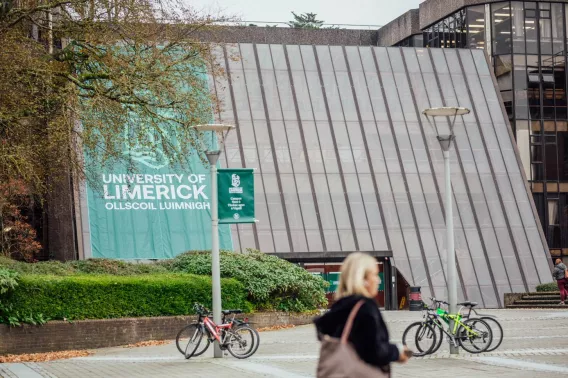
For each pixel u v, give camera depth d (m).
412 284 50.91
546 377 17.22
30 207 39.62
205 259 35.50
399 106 58.31
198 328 23.20
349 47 60.62
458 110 22.88
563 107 66.06
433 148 56.88
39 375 19.45
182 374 19.25
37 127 26.89
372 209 53.38
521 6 66.31
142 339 28.92
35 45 27.12
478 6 67.50
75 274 30.38
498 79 66.06
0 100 25.55
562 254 65.31
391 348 7.19
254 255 37.69
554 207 65.44
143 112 27.33
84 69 28.06
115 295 28.64
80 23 26.77
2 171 26.53
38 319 26.12
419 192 54.69
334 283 52.22
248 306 34.06
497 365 19.56
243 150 53.66
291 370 19.64
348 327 7.12
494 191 55.84
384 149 56.09
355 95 58.12
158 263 36.25
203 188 50.62
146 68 26.72
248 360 22.16
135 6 26.53
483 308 50.19
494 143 58.03
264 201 52.28
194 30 29.19
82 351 26.23
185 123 28.08
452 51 62.25
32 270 29.19
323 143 55.41
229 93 56.06
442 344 25.17
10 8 25.23
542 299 48.88
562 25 66.56
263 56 58.53
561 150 65.81
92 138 26.72
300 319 35.81
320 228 51.91
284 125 55.50
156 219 48.91
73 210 47.69
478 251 53.00
